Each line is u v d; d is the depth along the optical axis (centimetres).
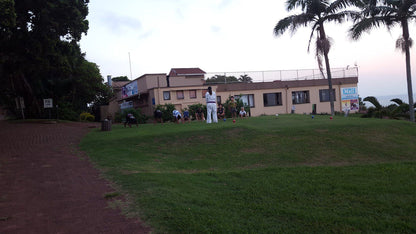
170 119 2355
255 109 2933
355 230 404
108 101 3784
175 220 406
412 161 836
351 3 1920
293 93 3069
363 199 521
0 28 1226
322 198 530
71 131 1598
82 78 2903
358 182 623
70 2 1456
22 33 1432
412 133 1223
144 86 2670
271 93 2995
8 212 460
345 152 968
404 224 419
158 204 467
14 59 1481
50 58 1609
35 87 2520
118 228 388
